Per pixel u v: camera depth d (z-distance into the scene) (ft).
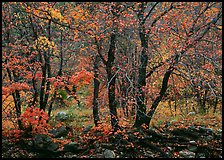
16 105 41.32
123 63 44.50
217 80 40.47
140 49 41.93
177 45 39.81
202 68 38.93
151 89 43.75
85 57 46.91
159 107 59.26
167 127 45.27
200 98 54.19
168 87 50.44
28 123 39.55
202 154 37.04
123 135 38.93
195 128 43.16
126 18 39.47
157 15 41.01
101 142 38.93
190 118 51.67
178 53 37.83
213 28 40.45
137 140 38.83
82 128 47.75
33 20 41.29
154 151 37.68
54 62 52.29
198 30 39.47
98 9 38.52
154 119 52.39
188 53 39.42
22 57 42.50
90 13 38.42
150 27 39.29
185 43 37.86
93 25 35.29
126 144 38.01
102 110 42.16
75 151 37.60
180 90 50.67
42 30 42.96
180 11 41.09
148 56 41.88
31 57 40.98
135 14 40.75
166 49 41.04
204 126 45.52
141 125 40.93
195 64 40.24
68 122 54.13
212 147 37.76
